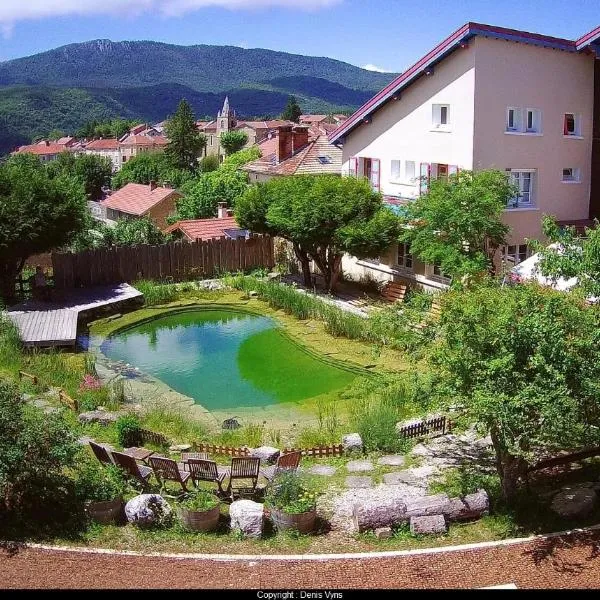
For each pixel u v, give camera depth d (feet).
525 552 36.37
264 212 104.58
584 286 45.06
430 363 40.98
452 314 40.11
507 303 39.34
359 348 79.61
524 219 95.96
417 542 38.29
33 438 39.78
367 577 34.17
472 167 90.63
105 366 75.61
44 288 96.32
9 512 40.04
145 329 90.58
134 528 39.63
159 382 70.85
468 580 33.73
